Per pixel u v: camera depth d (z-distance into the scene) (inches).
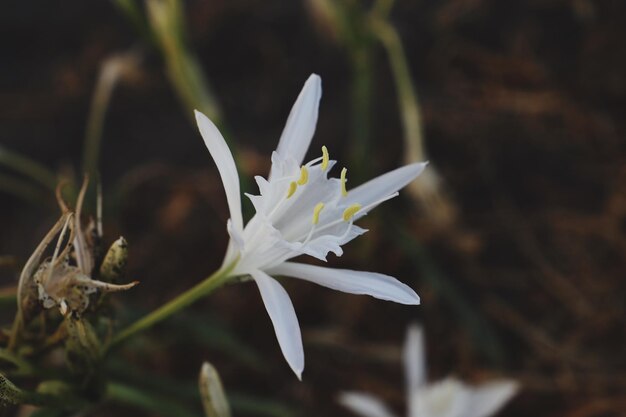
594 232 33.8
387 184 22.4
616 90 35.8
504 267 33.7
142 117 36.4
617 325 32.9
